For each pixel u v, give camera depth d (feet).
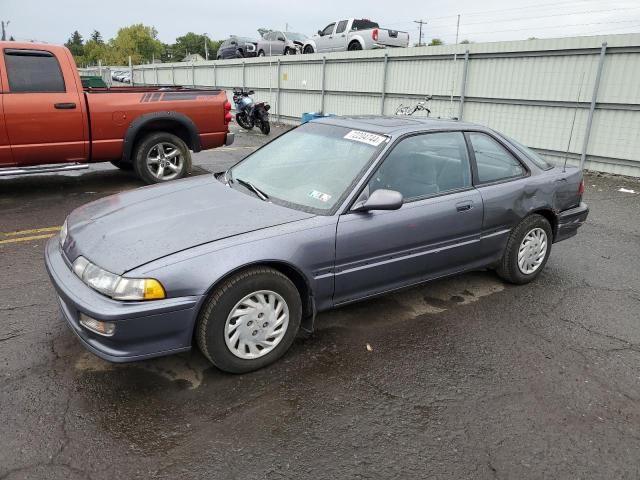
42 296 13.66
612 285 15.78
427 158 12.92
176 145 26.58
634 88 31.86
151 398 9.65
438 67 43.88
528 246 15.08
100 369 10.48
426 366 11.04
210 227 10.43
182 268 9.32
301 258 10.53
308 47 74.95
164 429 8.84
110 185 27.12
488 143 14.42
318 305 11.31
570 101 35.27
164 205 11.69
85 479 7.74
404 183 12.37
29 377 10.12
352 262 11.40
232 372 10.36
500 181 14.29
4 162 22.11
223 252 9.71
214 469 8.00
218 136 27.99
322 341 11.88
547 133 37.11
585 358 11.55
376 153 12.08
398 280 12.51
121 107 24.43
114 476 7.81
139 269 9.17
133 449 8.36
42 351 11.05
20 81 21.97
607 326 13.08
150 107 25.36
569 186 15.79
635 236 21.07
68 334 11.77
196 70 87.81
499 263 14.97
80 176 29.37
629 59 31.86
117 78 135.23
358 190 11.48
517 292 14.99
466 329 12.69
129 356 9.23
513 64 38.22
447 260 13.32
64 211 21.97
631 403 10.00
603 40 32.63
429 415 9.46
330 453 8.43
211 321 9.75
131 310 8.92
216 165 34.14
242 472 7.97
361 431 8.97
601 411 9.73
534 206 14.78
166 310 9.17
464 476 8.04
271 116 67.82
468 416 9.46
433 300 14.28
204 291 9.42
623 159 33.27
